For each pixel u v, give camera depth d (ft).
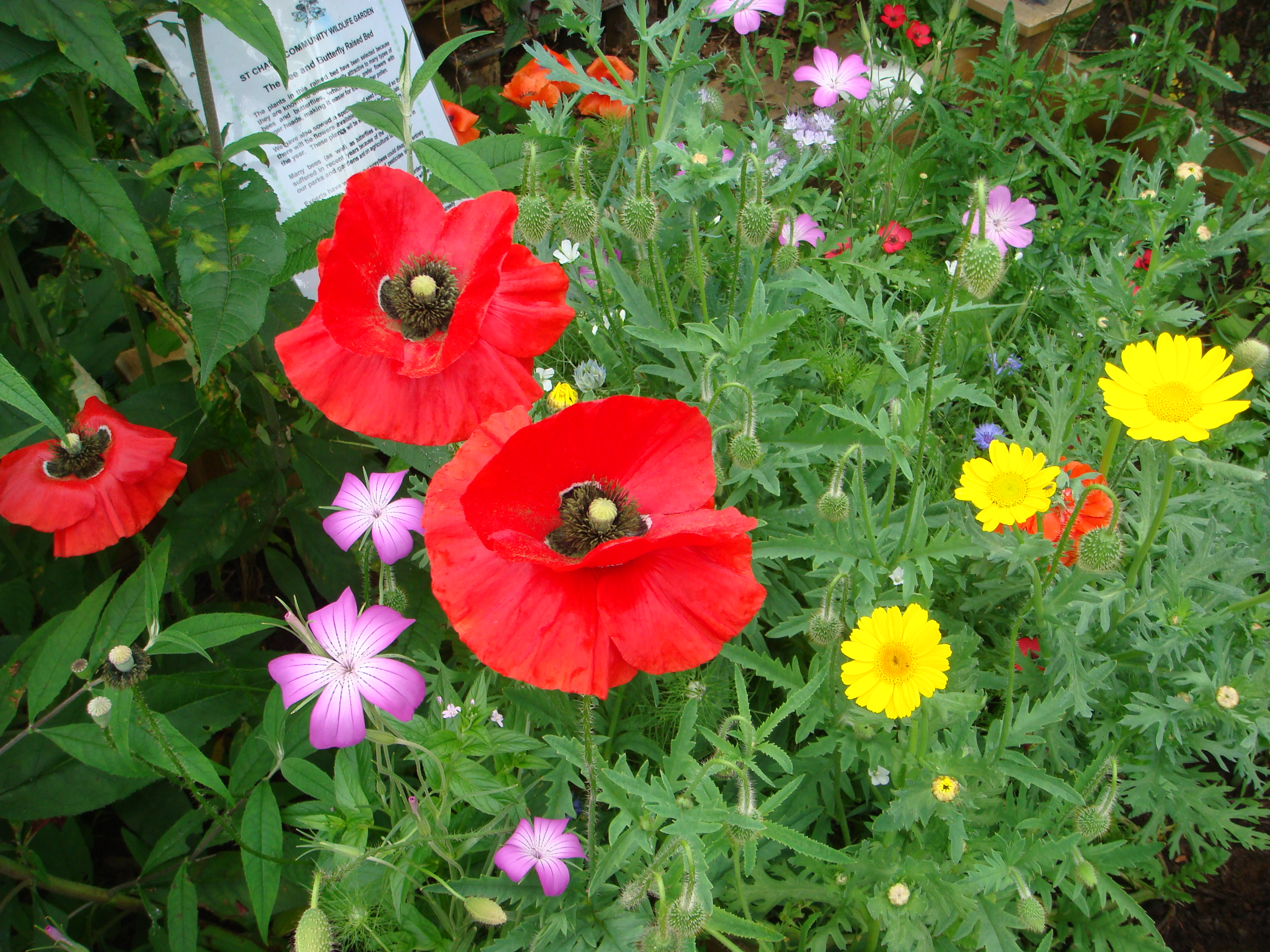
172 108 1.53
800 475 1.41
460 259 1.16
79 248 1.53
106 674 1.07
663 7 2.66
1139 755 1.45
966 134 2.20
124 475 1.33
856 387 1.59
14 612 1.52
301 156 1.58
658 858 1.05
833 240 1.74
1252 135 2.41
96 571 1.71
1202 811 1.40
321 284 1.05
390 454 1.40
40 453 1.34
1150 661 1.37
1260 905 1.55
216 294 1.23
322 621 1.13
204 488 1.57
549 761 1.31
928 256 2.11
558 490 0.98
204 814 1.33
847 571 1.27
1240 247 2.30
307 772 1.22
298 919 1.45
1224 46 2.57
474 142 1.57
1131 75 2.27
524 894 1.18
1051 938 1.17
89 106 1.55
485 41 2.52
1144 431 1.17
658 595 0.93
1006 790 1.43
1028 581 1.43
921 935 1.19
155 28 1.41
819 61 2.00
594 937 1.15
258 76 1.49
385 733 1.13
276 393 1.52
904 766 1.28
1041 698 1.43
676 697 1.41
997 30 2.52
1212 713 1.35
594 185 1.77
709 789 1.06
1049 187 2.39
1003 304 1.98
